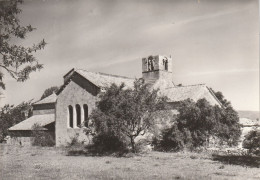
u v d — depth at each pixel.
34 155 33.28
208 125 34.31
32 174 20.33
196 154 31.70
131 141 33.41
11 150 38.97
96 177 19.03
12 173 20.78
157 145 36.59
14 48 9.58
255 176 19.30
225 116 35.44
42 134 47.75
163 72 53.41
